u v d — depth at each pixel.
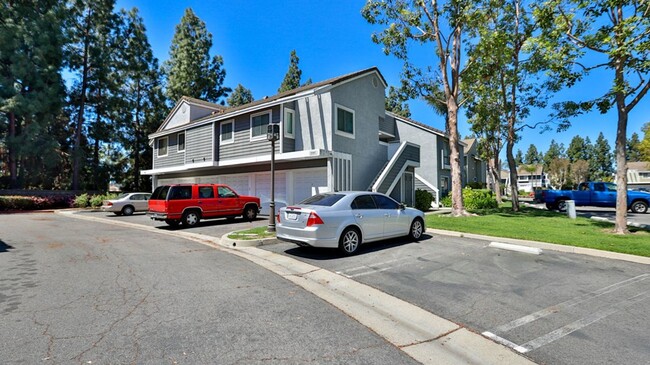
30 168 29.28
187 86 38.19
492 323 4.02
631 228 10.86
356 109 16.25
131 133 34.72
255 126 16.28
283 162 15.85
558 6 9.57
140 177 35.53
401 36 13.89
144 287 5.34
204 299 4.79
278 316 4.21
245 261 7.26
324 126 14.62
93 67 31.16
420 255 7.48
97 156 32.88
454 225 11.55
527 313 4.31
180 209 12.61
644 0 8.35
